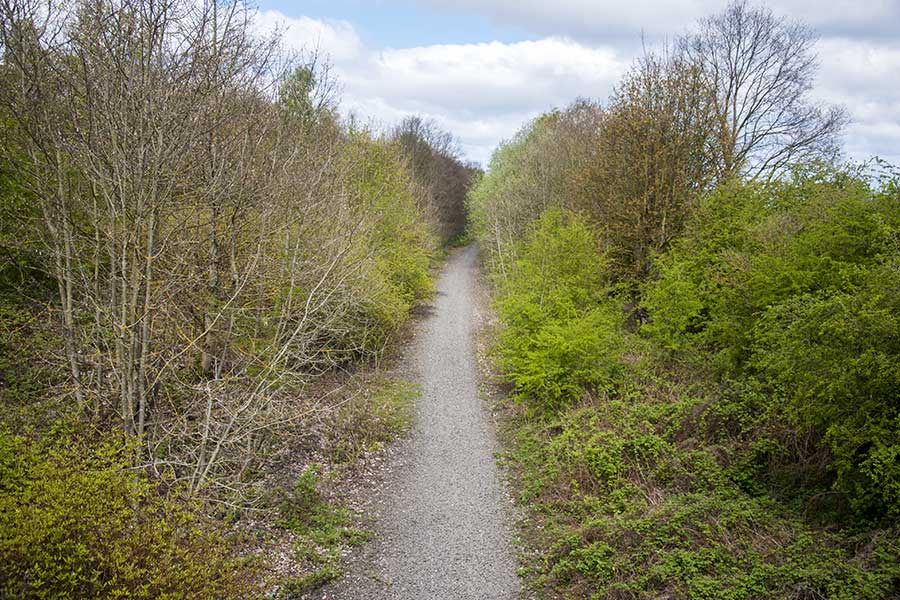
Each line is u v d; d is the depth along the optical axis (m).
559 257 18.36
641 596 8.10
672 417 12.34
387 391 17.91
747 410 11.49
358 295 17.09
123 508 6.59
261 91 13.57
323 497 11.41
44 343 11.45
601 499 10.73
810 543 8.23
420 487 12.28
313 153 15.31
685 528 9.09
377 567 9.42
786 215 15.35
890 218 11.55
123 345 9.65
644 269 21.91
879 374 8.13
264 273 12.77
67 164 10.47
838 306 8.98
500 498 11.88
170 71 10.08
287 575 8.92
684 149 21.61
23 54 9.61
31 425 9.27
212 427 11.23
